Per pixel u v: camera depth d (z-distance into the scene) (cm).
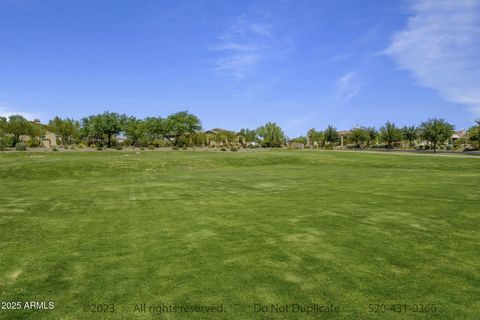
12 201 1520
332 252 743
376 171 3133
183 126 10562
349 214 1120
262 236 873
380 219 1043
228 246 798
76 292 575
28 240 883
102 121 9419
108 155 5609
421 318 479
